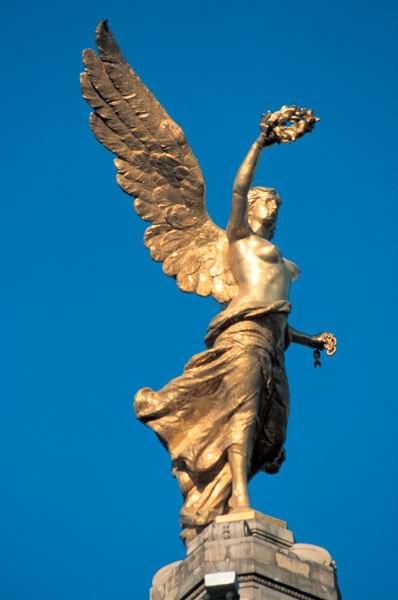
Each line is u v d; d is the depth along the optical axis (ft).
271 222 230.48
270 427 222.48
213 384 219.41
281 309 222.07
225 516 212.02
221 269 228.02
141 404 220.23
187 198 231.91
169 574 211.61
